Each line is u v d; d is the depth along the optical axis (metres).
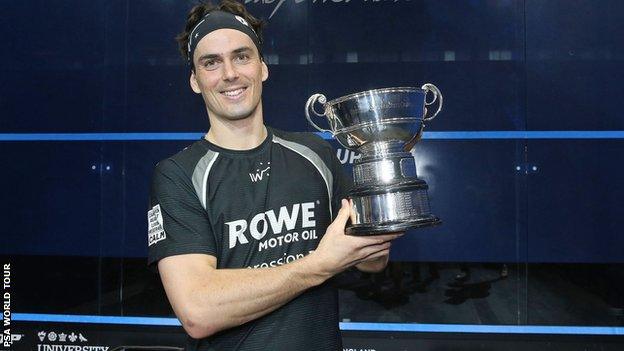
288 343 1.26
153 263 1.32
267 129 1.44
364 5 3.21
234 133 1.35
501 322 3.12
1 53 3.36
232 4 1.42
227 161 1.34
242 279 1.18
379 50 3.20
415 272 3.17
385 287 3.18
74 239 3.31
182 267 1.24
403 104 1.29
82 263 3.30
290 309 1.27
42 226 3.33
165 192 1.30
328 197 1.40
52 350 3.29
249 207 1.31
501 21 3.15
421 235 3.17
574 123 3.12
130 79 3.30
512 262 3.13
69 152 3.33
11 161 3.35
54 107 3.34
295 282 1.17
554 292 3.11
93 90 3.32
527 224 3.13
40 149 3.34
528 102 3.13
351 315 3.19
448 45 3.17
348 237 1.16
